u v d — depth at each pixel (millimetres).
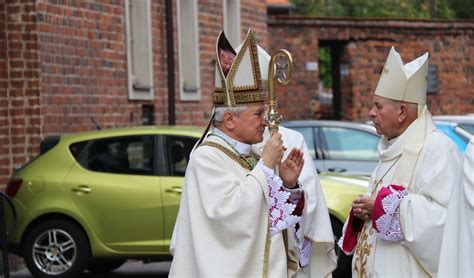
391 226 6969
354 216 7348
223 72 6258
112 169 13148
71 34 16594
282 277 6074
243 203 5961
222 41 6398
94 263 14352
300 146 7391
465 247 6051
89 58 17109
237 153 6242
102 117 17453
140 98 18891
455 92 30359
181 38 21188
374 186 7293
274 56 6316
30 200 13172
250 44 6230
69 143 13352
